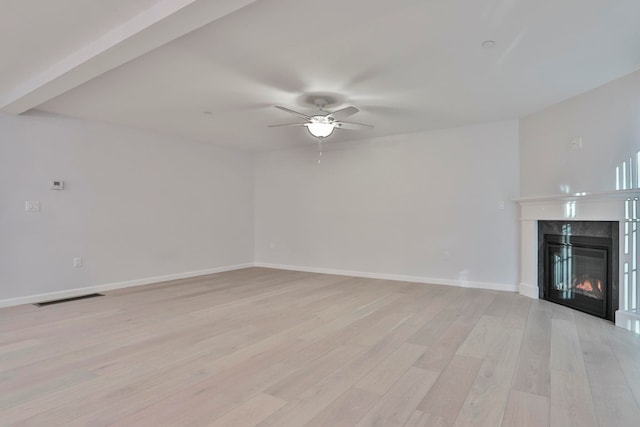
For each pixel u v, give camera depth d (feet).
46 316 12.25
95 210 16.24
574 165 13.01
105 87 12.00
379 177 19.58
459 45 9.19
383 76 11.14
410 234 18.67
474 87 12.11
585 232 12.56
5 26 8.11
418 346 9.37
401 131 18.24
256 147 22.26
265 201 23.89
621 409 6.33
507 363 8.29
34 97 11.76
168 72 10.77
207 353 8.96
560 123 13.61
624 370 7.89
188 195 20.11
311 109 14.26
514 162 16.02
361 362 8.40
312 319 11.82
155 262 18.51
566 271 13.42
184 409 6.40
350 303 13.97
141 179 17.93
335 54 9.66
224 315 12.32
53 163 14.96
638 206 10.65
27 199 14.25
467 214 17.16
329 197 21.31
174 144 19.39
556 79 11.45
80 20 7.89
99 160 16.38
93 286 16.12
